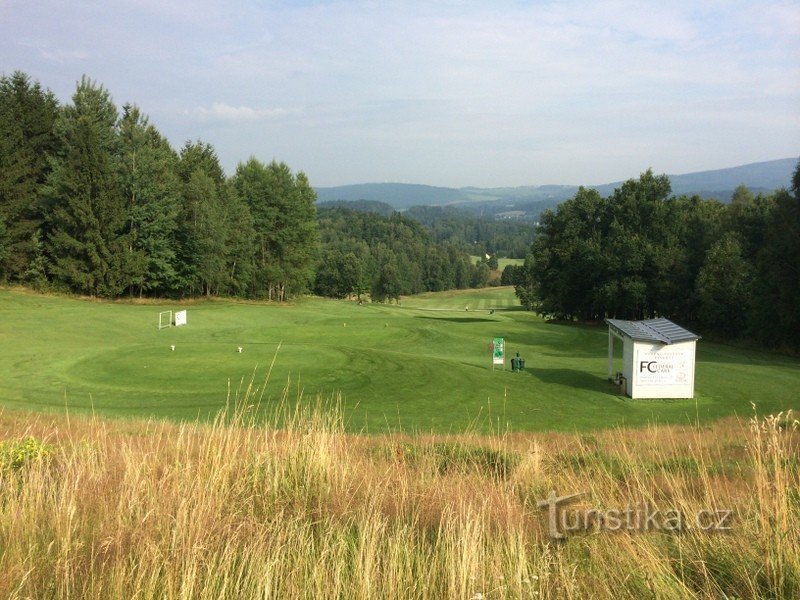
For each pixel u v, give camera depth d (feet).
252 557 14.07
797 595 12.54
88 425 37.60
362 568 13.85
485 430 53.52
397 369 79.97
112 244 185.37
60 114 195.21
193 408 57.52
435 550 14.94
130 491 17.63
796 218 130.00
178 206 201.87
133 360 81.15
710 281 154.92
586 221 201.05
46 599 12.63
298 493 18.93
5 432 33.63
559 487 21.45
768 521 14.62
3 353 87.71
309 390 68.23
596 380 89.20
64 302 167.53
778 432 18.72
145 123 202.28
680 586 13.09
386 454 29.12
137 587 12.69
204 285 230.68
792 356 129.80
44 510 16.99
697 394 81.66
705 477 19.86
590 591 13.37
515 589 13.06
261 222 244.22
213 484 18.31
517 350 123.24
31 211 183.83
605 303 183.52
